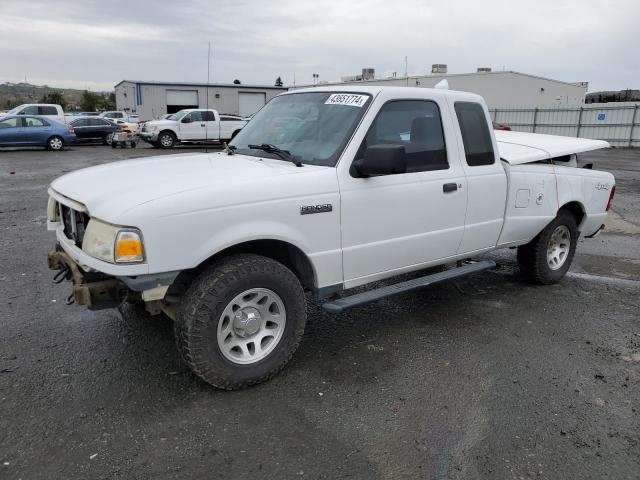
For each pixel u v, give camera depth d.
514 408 3.30
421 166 4.16
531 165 5.11
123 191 3.20
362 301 3.90
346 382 3.57
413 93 4.13
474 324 4.60
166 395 3.34
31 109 27.09
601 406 3.35
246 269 3.28
